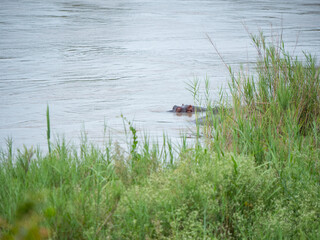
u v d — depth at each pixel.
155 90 35.00
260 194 12.21
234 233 11.07
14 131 23.52
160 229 10.30
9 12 98.25
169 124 24.52
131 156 15.16
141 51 55.78
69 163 13.95
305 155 14.49
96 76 41.03
